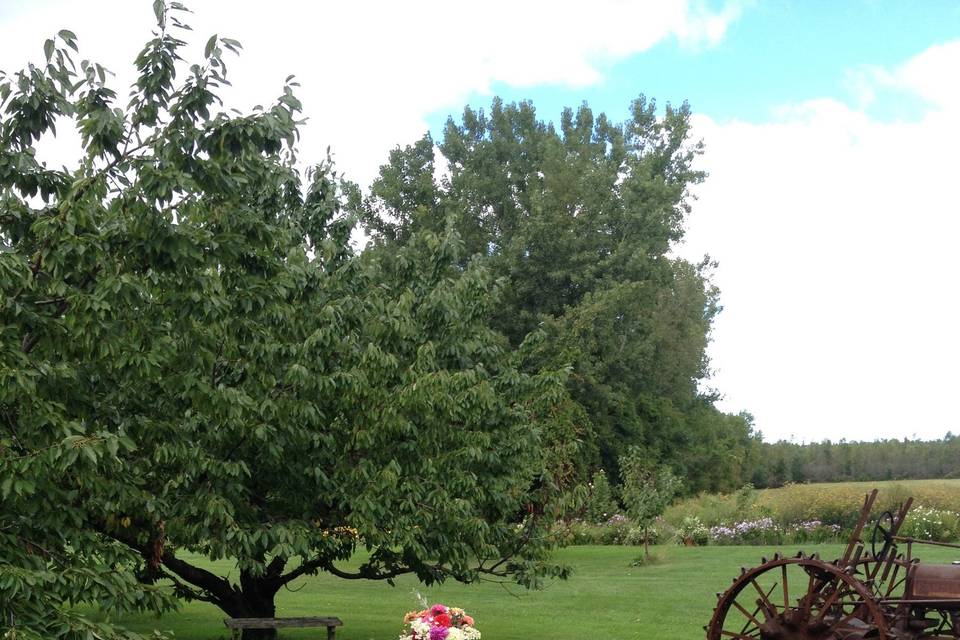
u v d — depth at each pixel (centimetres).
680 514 3806
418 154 5847
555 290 5200
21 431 782
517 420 1470
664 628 1786
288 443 1242
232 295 922
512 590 2381
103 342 799
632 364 5225
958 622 1073
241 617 1468
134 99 856
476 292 1498
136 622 1800
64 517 827
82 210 796
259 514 1304
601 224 5231
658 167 5784
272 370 1223
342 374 1223
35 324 802
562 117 6122
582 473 4212
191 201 822
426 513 1305
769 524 3488
